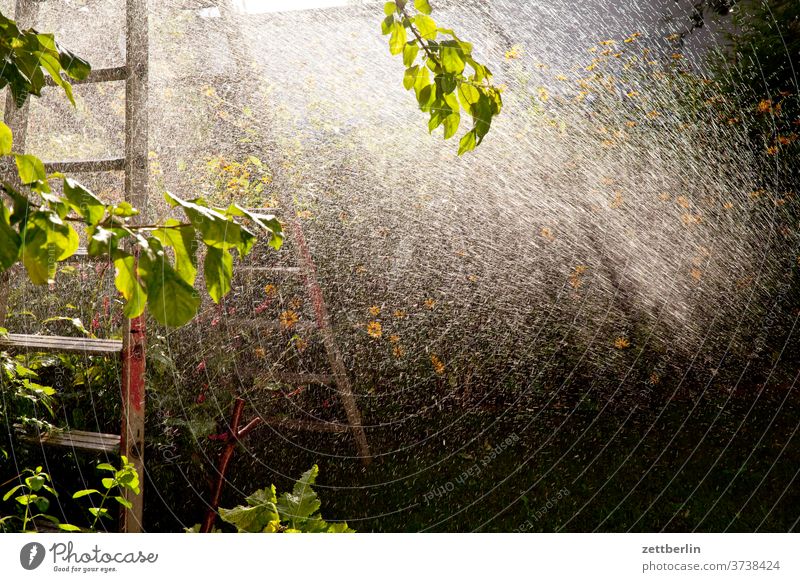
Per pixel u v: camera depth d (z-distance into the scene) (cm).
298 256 306
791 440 272
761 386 307
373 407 317
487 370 329
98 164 219
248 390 287
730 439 277
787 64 374
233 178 327
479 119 148
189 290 84
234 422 244
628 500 251
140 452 207
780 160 371
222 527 244
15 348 215
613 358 329
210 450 267
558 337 340
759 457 266
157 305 83
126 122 219
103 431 243
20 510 210
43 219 80
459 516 251
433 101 149
